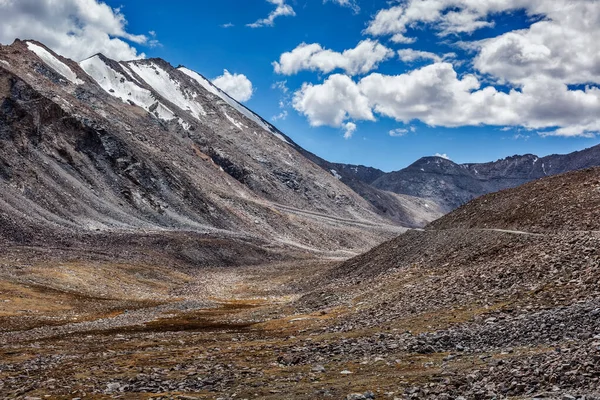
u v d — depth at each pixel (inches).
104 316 2423.7
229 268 5812.0
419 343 1040.8
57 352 1350.9
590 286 1210.0
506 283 1481.3
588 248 1482.5
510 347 917.2
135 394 807.7
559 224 2187.5
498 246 2059.5
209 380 887.1
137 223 6771.7
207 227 7869.1
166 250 5738.2
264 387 808.3
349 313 1768.0
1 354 1323.8
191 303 2896.2
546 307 1143.6
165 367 1064.2
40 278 3243.1
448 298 1523.1
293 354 1109.7
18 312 2383.1
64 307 2632.9
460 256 2198.6
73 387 879.7
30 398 799.7
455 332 1083.9
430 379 753.0
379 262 2960.1
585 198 2332.7
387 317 1503.4
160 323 2127.2
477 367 782.5
